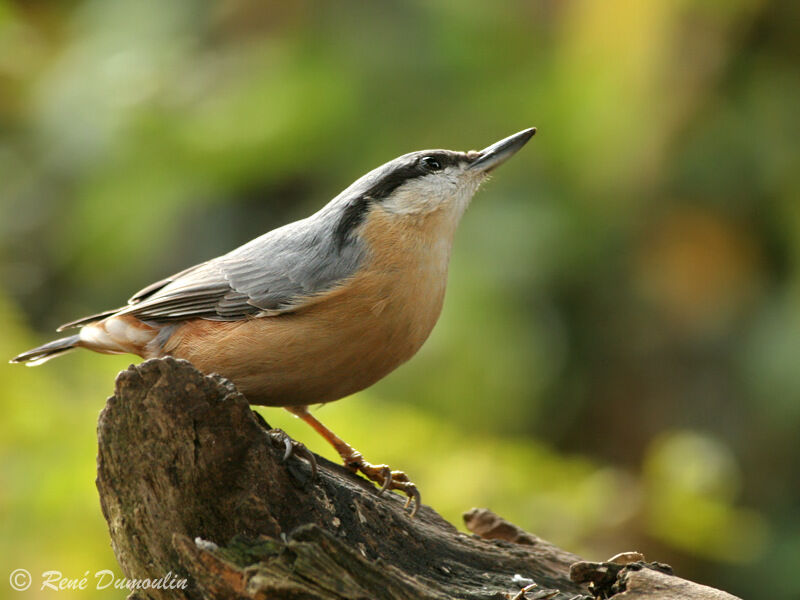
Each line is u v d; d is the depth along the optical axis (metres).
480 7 11.40
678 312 11.68
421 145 11.05
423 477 8.83
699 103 11.11
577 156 10.97
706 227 11.52
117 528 5.36
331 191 11.16
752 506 11.58
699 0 10.85
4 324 9.43
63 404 8.68
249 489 5.41
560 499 8.95
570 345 11.51
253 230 11.97
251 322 6.84
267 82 11.37
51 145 11.78
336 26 11.59
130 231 11.23
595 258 11.16
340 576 4.93
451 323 10.32
